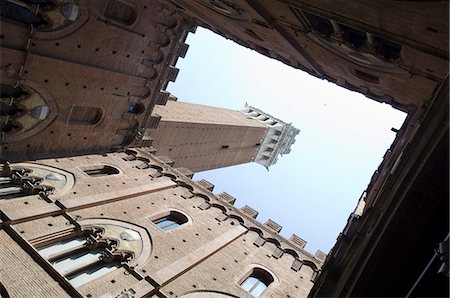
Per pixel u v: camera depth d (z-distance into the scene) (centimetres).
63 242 1852
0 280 1455
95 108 2714
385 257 1196
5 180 2070
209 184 3108
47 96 2312
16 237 1677
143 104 3034
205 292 1961
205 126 4372
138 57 2773
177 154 4272
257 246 2562
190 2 2261
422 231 1133
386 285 1220
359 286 1250
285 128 6831
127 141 3116
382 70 1569
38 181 2161
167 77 3128
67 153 2641
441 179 1048
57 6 2130
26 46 2052
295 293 2230
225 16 2144
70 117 2566
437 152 1012
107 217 2159
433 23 841
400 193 1125
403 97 2003
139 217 2305
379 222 1184
